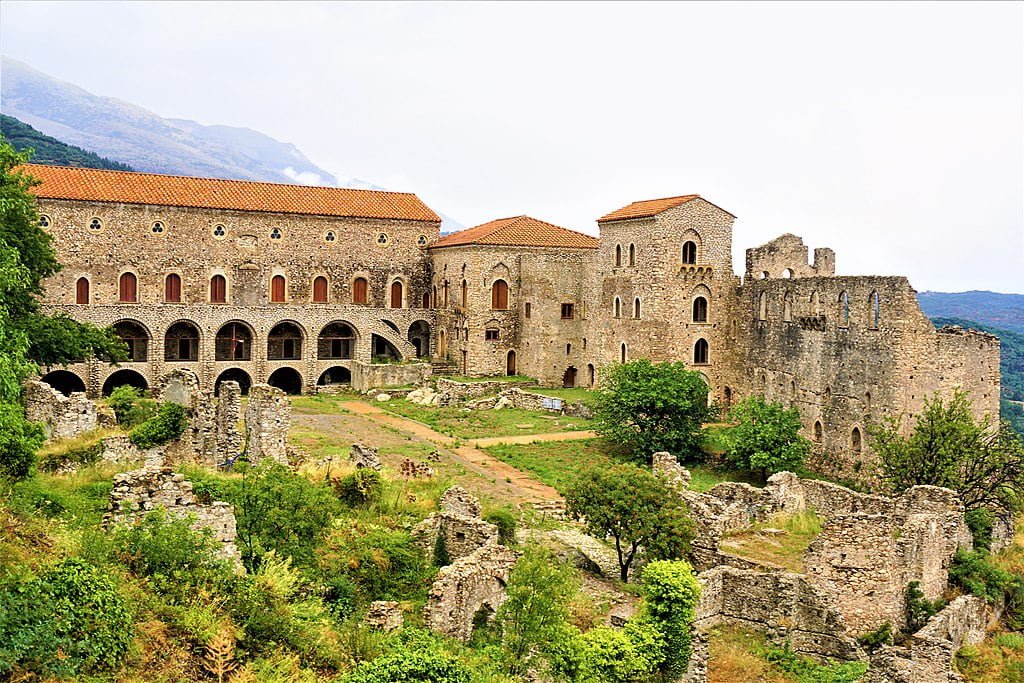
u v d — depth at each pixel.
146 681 21.89
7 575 23.58
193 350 107.94
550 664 29.08
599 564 43.44
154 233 104.81
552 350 106.38
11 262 37.78
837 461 73.38
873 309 70.19
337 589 31.81
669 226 89.75
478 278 108.00
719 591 36.12
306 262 113.75
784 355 81.75
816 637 34.59
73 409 44.28
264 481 35.31
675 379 75.62
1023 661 38.94
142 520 28.77
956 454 54.41
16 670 20.58
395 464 63.03
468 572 32.03
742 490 47.66
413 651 25.83
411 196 125.25
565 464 70.44
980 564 44.09
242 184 114.44
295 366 107.19
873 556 36.91
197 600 25.25
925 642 35.44
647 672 29.69
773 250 90.00
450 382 100.62
